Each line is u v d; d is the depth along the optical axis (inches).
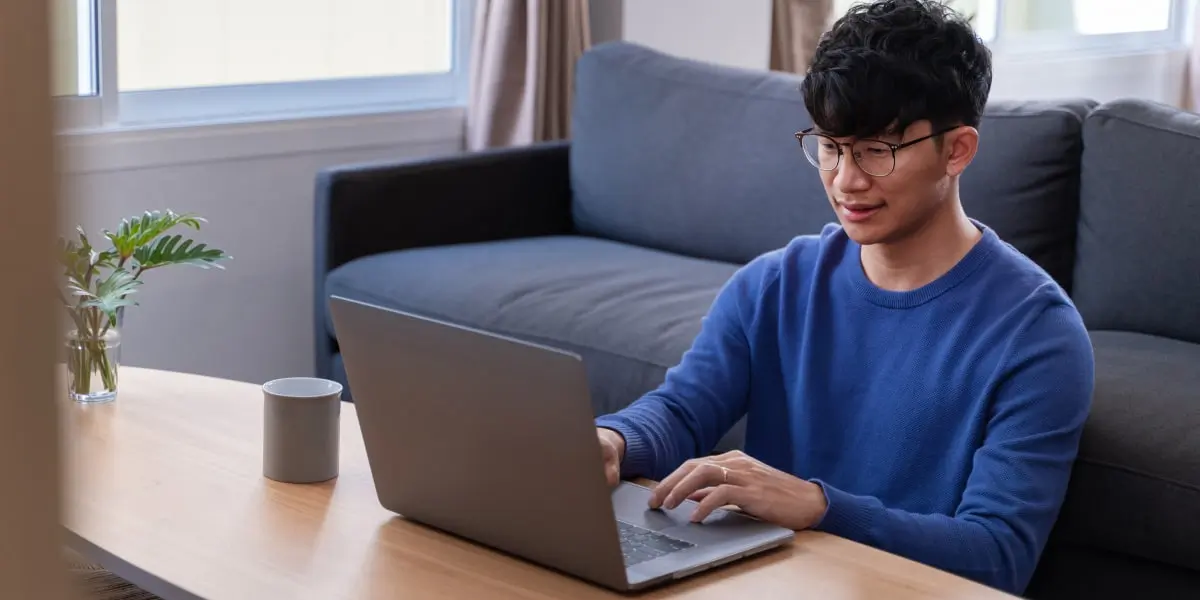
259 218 121.3
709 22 144.4
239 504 47.9
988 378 55.0
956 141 54.4
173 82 118.3
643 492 49.6
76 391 59.8
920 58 52.3
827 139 54.8
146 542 43.7
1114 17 209.0
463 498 43.8
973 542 49.4
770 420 62.7
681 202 109.4
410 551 43.8
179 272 116.4
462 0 136.7
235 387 64.1
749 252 105.3
